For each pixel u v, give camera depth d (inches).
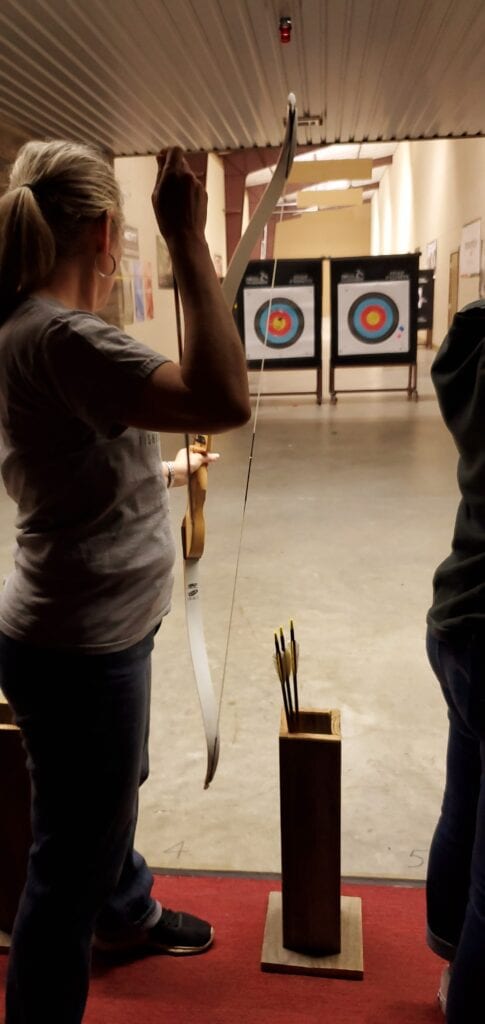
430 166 491.2
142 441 35.8
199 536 47.2
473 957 36.0
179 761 75.8
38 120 221.3
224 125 234.4
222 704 85.1
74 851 37.6
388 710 83.2
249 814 67.9
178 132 241.3
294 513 150.2
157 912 51.8
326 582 117.0
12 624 36.8
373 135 260.2
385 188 782.5
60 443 33.8
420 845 63.4
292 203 580.7
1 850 51.0
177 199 30.3
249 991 49.3
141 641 37.6
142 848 63.7
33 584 36.0
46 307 33.0
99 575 35.2
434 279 481.4
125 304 305.0
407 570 120.6
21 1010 38.8
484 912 35.6
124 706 37.1
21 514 36.8
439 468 181.0
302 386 350.3
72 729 36.6
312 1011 47.8
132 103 207.3
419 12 153.8
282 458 197.2
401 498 157.8
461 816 43.7
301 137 257.4
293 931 50.9
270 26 159.2
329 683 88.8
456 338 36.3
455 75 193.9
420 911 56.0
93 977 50.7
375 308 276.2
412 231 579.8
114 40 160.4
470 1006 36.4
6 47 160.6
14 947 38.6
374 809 67.9
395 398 298.4
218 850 63.3
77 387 31.4
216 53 172.1
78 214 33.7
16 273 33.7
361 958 50.8
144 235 341.4
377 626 102.6
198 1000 48.8
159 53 169.9
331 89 204.2
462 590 36.4
